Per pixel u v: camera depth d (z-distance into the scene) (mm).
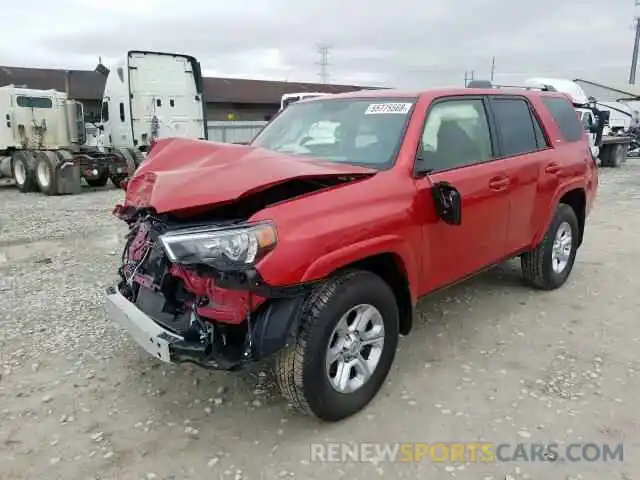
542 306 5109
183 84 17156
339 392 3184
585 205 5723
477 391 3615
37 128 15945
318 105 4488
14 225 9352
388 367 3486
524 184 4625
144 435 3178
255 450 3039
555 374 3836
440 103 4012
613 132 23781
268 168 3070
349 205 3133
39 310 5074
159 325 3141
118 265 6598
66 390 3658
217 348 2959
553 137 5199
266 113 36125
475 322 4738
